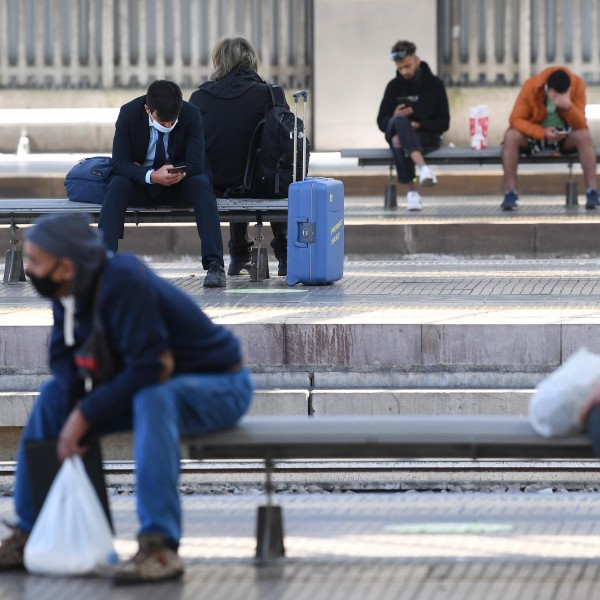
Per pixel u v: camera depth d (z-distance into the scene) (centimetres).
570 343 2178
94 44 5562
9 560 1365
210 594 1279
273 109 2806
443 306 2420
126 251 3406
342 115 5309
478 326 2186
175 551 1331
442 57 5416
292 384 2211
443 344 2197
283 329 2208
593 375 1321
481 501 1670
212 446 1356
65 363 1354
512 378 2181
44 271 1288
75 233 1288
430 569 1359
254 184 2834
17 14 5556
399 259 3378
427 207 3931
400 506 1645
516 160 3775
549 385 1328
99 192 2741
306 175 2831
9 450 2180
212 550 1450
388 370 2206
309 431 1355
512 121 3781
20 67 5578
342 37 5278
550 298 2528
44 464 1345
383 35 5262
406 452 1354
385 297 2556
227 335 1399
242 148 2830
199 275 2977
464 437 1323
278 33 5512
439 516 1593
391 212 3778
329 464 2092
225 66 2867
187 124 2659
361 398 2141
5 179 4153
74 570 1322
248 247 2973
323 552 1438
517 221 3409
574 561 1377
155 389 1299
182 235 3400
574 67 5419
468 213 3700
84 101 5553
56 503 1323
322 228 2717
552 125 3791
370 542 1476
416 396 2142
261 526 1405
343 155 3903
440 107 3847
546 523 1555
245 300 2519
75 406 1346
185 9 5562
